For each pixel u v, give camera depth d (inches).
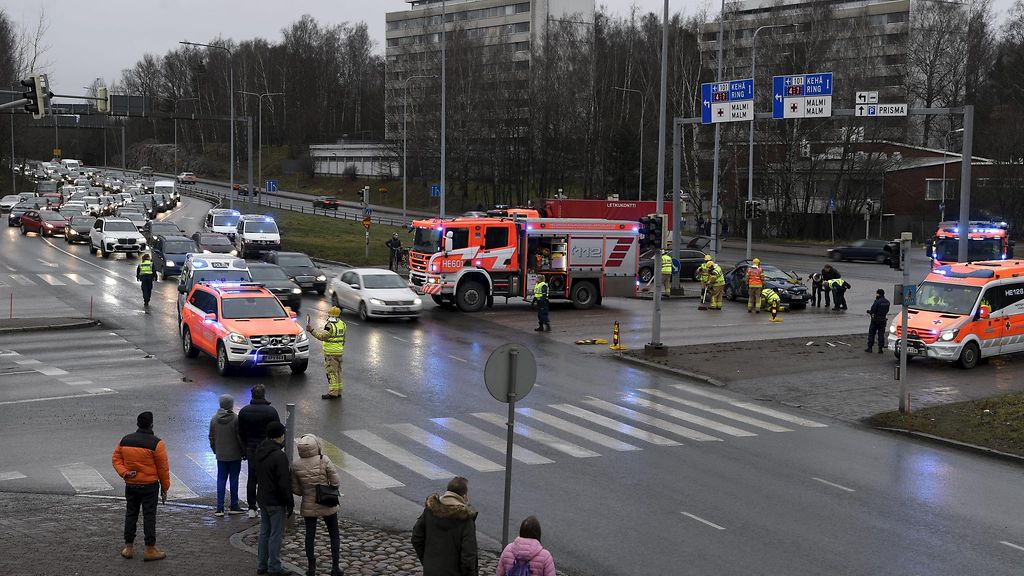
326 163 5605.3
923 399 872.3
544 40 4318.4
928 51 3592.5
